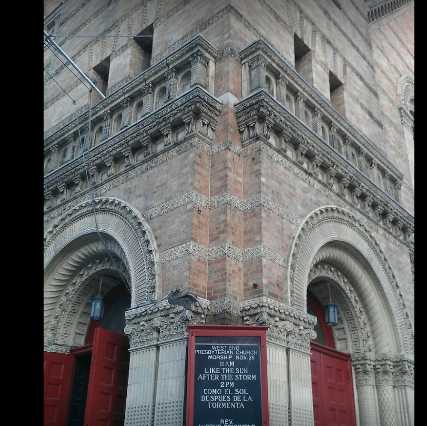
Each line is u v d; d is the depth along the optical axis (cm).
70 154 1805
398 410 1622
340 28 2234
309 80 1892
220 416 988
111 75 1912
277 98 1520
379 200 1836
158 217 1344
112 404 1361
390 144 2356
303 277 1351
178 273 1216
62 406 1527
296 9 1934
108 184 1573
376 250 1744
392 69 2638
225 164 1324
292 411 1130
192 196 1274
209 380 1018
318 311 1708
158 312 1197
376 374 1656
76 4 2323
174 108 1399
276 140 1436
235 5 1595
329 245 1560
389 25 2736
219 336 1059
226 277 1183
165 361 1136
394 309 1725
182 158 1355
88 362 1634
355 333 1678
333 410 1510
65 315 1641
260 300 1158
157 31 1811
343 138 1797
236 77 1479
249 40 1602
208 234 1273
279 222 1327
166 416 1076
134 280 1322
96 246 1555
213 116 1395
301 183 1477
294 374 1177
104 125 1695
